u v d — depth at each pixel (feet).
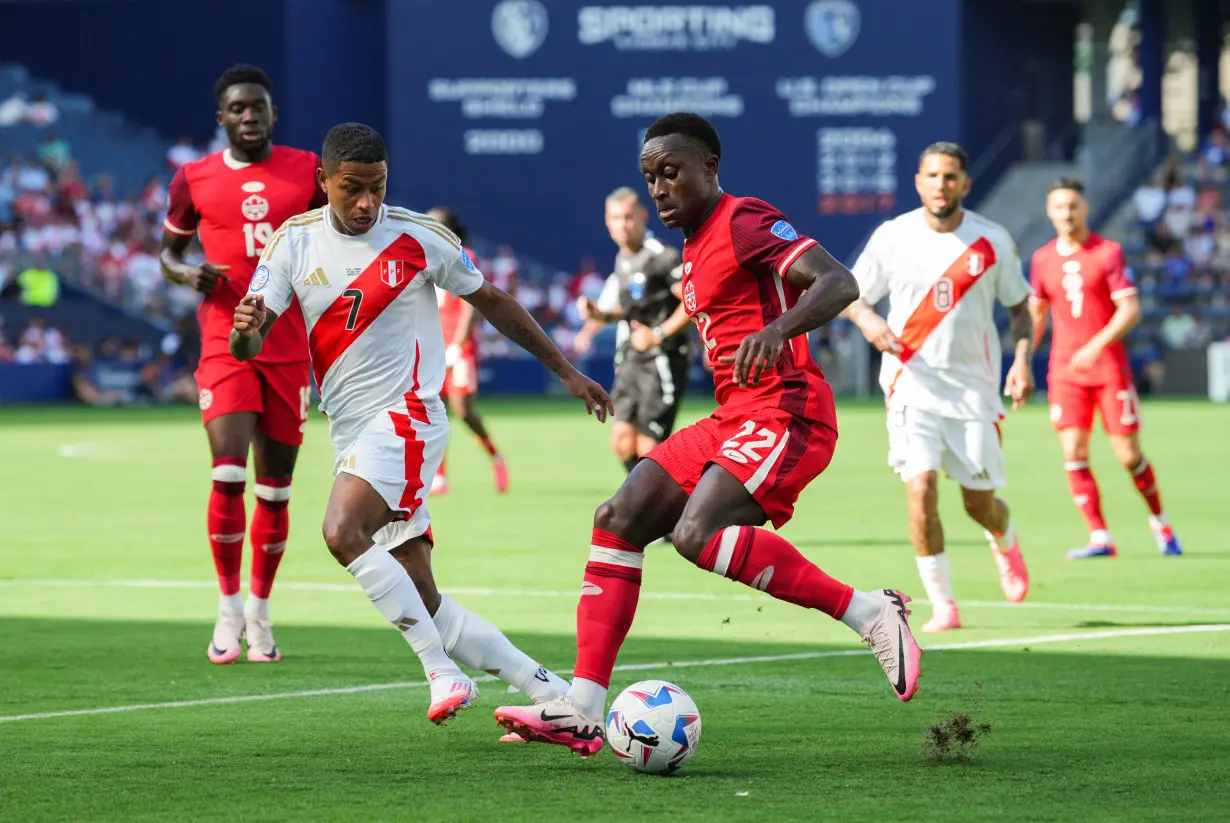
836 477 196.75
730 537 58.08
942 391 91.15
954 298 91.04
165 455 231.91
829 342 400.47
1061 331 123.85
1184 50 501.97
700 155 60.13
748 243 58.95
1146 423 285.43
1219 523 145.38
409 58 384.68
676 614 95.40
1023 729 62.64
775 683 73.15
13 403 391.04
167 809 50.52
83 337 415.44
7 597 103.04
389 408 63.26
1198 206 427.33
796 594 58.70
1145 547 128.36
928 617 94.07
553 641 85.35
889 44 376.68
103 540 134.51
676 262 132.57
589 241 386.73
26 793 52.65
